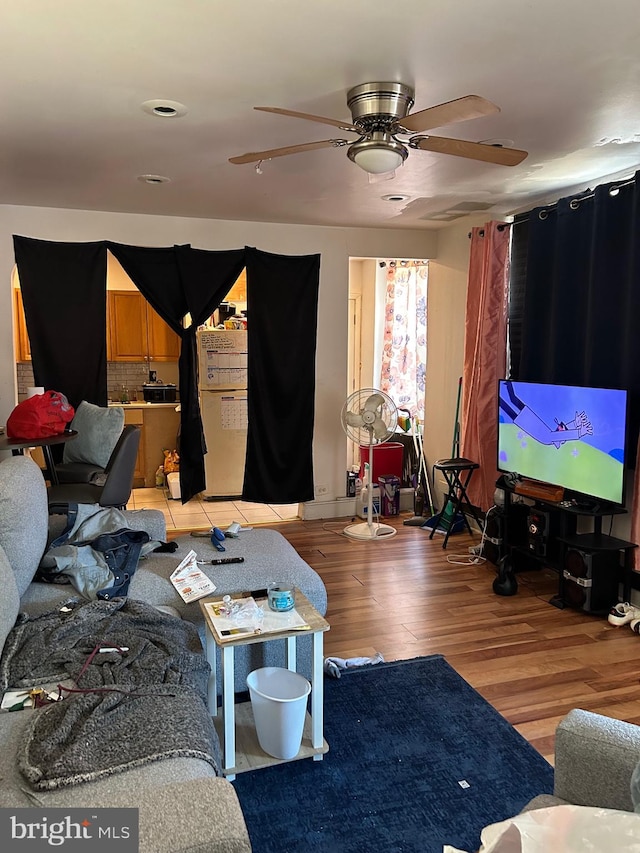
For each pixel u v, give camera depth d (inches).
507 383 165.5
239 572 108.7
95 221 184.9
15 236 175.8
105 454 171.2
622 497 132.8
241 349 239.8
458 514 203.3
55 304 181.3
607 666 117.4
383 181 148.1
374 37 78.2
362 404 220.5
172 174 141.9
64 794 56.2
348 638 128.5
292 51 82.0
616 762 53.2
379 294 262.7
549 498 150.3
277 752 87.2
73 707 67.1
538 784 85.4
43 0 69.2
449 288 213.3
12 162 132.6
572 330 151.8
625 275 136.1
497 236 178.1
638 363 132.6
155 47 81.0
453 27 75.9
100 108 102.0
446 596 150.6
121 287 260.1
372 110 93.0
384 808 80.9
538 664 118.0
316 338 205.8
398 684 110.7
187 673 79.5
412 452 237.9
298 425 204.7
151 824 49.4
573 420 144.3
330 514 219.1
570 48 81.4
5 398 183.0
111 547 109.0
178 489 245.3
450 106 76.8
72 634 85.0
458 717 100.8
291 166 134.8
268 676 92.3
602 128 112.2
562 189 157.3
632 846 43.4
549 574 166.4
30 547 93.3
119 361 263.7
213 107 101.3
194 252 190.1
